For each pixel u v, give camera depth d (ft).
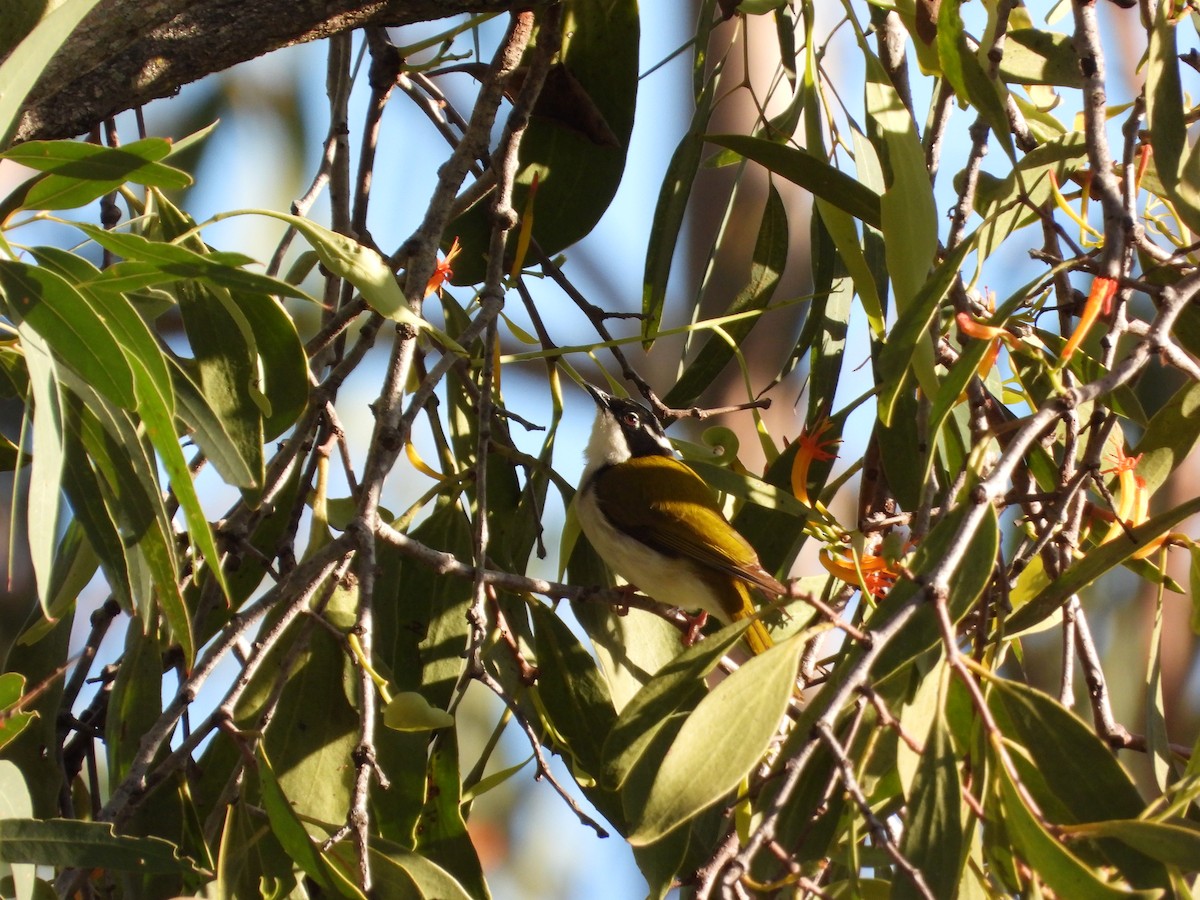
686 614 30.01
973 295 28.17
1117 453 27.04
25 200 18.31
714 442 28.37
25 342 17.26
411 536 27.76
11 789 18.38
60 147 17.84
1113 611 42.09
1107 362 20.34
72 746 26.55
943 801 16.67
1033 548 22.97
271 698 20.88
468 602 26.94
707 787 16.40
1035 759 17.66
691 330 27.91
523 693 26.53
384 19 24.21
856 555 19.83
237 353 23.08
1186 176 21.89
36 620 25.91
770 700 16.84
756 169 47.39
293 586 21.20
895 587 18.54
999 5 23.24
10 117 16.83
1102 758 17.42
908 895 16.19
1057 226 23.02
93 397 19.53
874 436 28.58
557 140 31.53
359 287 20.24
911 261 22.09
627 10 30.99
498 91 26.78
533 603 26.99
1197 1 25.68
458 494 27.96
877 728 18.35
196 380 22.97
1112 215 19.99
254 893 22.07
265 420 23.49
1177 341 26.58
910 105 28.37
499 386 29.81
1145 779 40.91
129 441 19.70
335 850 21.53
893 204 22.29
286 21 22.75
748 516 29.32
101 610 26.63
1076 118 27.20
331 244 20.25
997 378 27.48
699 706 16.97
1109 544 20.71
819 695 17.84
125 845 18.21
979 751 17.98
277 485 24.48
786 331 45.68
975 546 18.10
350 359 25.14
